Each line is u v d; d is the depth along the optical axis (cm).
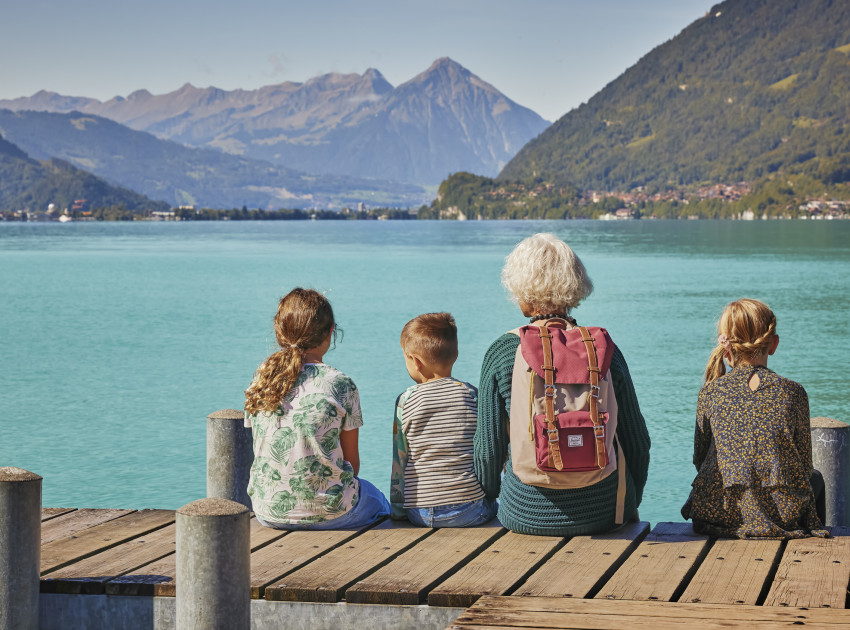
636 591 432
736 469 498
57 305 3922
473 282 5094
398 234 16188
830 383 1989
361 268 6425
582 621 391
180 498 1185
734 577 446
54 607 472
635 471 512
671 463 1318
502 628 385
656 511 1114
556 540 509
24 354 2488
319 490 527
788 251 8656
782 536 497
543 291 498
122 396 1872
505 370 488
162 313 3572
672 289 4544
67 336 2883
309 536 526
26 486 454
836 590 425
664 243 10894
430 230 19512
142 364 2306
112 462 1358
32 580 459
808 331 2908
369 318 3347
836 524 595
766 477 498
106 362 2339
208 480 631
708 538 513
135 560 504
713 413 511
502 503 525
